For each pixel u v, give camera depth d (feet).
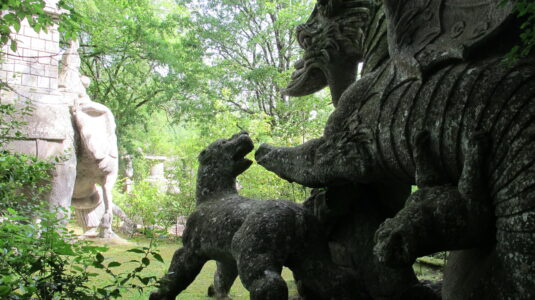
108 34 41.55
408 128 8.14
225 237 9.63
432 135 7.73
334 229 10.32
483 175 6.90
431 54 8.24
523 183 6.34
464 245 7.12
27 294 6.80
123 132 48.91
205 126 43.14
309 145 10.27
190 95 47.29
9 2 11.57
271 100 45.03
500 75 7.18
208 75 45.62
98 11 40.65
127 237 29.81
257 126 29.94
